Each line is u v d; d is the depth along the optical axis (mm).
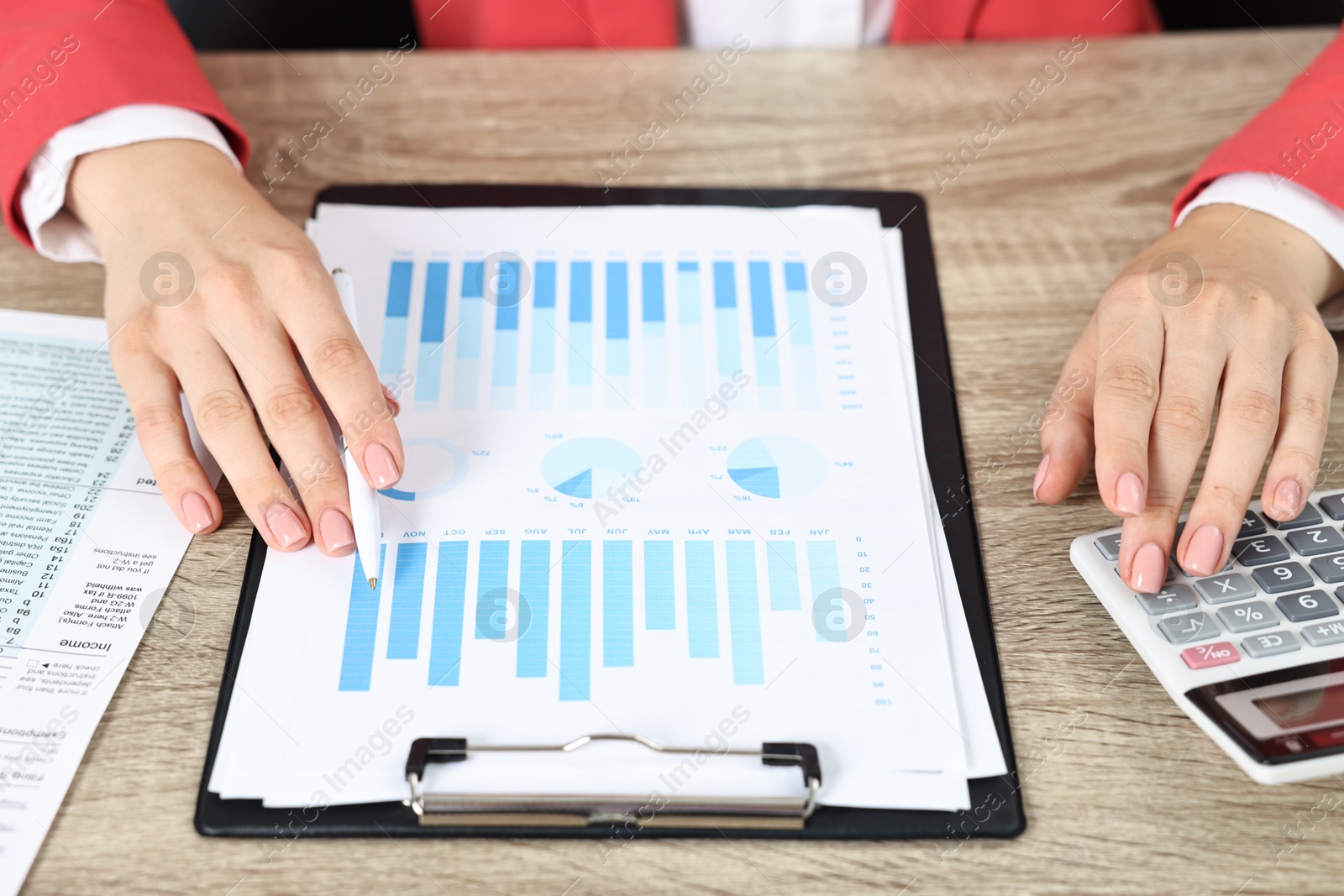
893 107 674
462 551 433
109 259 516
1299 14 947
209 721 382
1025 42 730
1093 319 509
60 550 432
